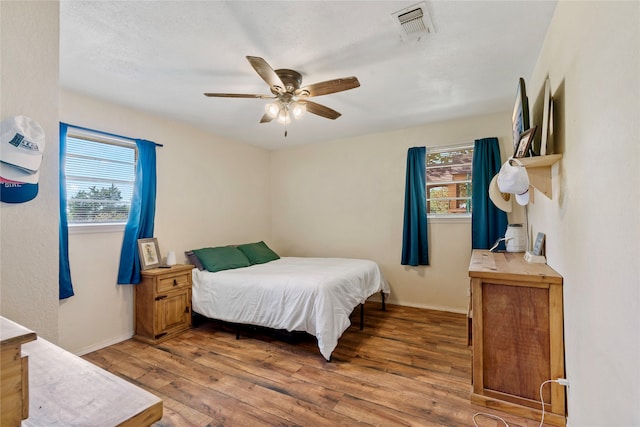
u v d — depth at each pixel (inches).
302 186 193.0
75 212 109.0
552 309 67.3
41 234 44.1
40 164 43.6
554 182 71.7
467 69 95.4
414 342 113.0
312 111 106.3
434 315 144.2
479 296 74.1
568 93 59.3
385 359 99.7
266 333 120.8
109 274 115.6
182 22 70.7
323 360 99.5
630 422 35.0
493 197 120.3
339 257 179.9
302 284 106.0
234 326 131.7
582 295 52.4
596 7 44.7
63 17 68.2
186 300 128.0
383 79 102.0
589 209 48.3
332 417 70.7
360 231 173.9
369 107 128.6
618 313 38.1
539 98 86.6
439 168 156.4
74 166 109.1
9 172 40.6
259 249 165.2
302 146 192.9
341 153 179.3
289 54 85.2
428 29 74.9
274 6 65.7
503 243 132.7
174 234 140.9
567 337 63.6
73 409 21.5
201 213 154.9
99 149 116.3
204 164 157.6
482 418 69.6
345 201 178.4
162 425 68.5
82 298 107.7
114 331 116.0
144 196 124.0
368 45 81.5
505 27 74.5
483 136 141.2
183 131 146.8
